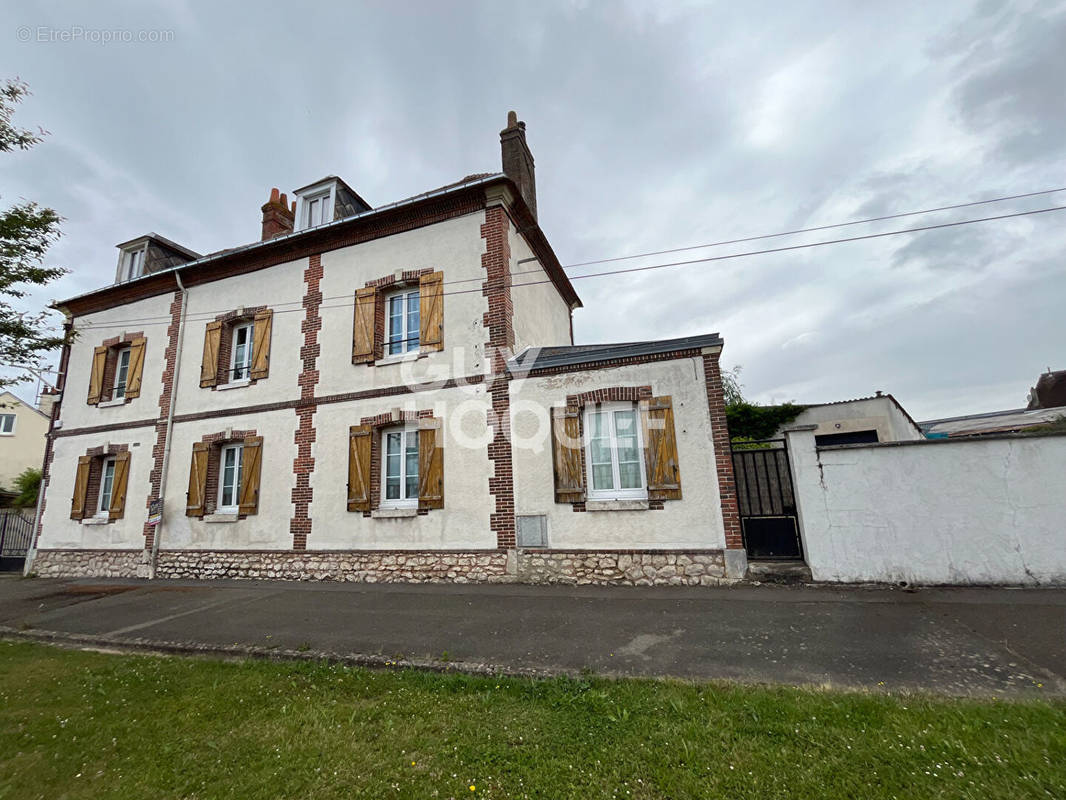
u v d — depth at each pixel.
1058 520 5.90
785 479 7.67
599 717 3.17
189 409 10.78
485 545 8.05
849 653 4.12
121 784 2.75
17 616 7.25
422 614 6.06
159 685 4.10
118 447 11.29
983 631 4.51
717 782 2.46
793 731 2.84
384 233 9.90
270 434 9.88
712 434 7.25
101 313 12.61
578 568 7.50
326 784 2.64
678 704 3.23
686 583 6.97
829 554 6.55
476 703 3.48
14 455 27.03
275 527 9.40
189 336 11.26
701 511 7.11
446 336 9.00
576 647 4.57
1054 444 6.02
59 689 4.12
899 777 2.40
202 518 9.98
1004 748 2.57
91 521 11.09
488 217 9.16
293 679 4.10
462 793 2.51
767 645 4.40
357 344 9.56
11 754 3.11
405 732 3.12
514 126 11.69
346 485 9.05
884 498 6.46
